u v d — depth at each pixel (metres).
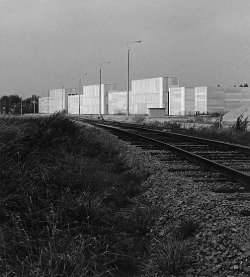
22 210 6.98
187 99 94.94
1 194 7.34
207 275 5.10
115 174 12.14
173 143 22.92
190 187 9.77
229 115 50.81
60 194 8.20
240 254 5.44
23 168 9.12
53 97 185.75
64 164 11.09
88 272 5.33
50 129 16.08
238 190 9.55
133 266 5.81
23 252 5.59
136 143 22.47
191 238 6.36
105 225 7.18
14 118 20.45
